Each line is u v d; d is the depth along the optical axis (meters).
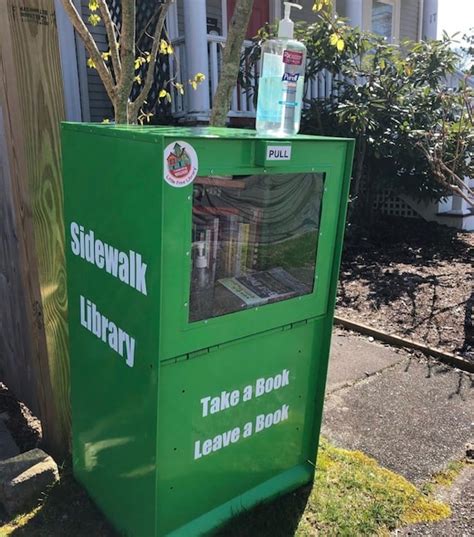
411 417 2.90
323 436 2.71
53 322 2.29
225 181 1.70
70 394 2.28
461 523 2.15
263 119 2.03
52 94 2.11
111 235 1.73
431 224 7.70
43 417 2.45
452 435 2.73
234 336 1.82
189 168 1.52
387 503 2.23
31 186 2.12
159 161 1.46
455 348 3.68
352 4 8.53
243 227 1.81
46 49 2.06
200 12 5.95
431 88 6.55
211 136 1.55
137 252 1.62
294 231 1.95
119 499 1.99
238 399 1.94
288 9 2.01
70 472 2.34
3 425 2.71
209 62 6.48
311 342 2.13
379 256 6.12
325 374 2.20
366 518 2.15
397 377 3.37
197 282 1.71
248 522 2.06
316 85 7.32
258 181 1.79
